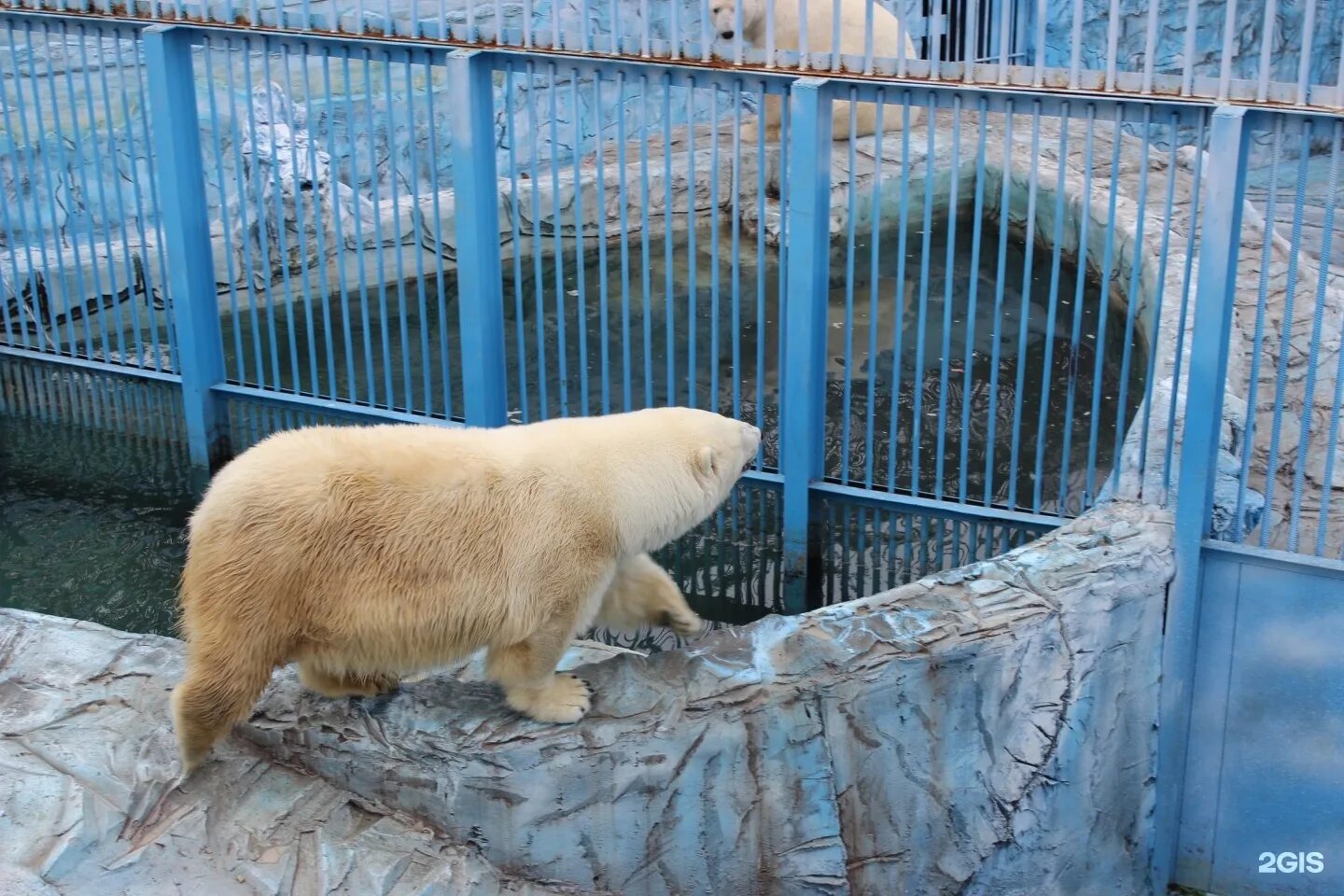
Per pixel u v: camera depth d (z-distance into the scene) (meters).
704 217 9.86
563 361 5.60
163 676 3.87
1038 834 4.23
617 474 3.57
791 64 4.84
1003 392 7.03
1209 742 4.39
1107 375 7.25
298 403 6.22
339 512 3.30
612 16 5.00
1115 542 4.24
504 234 9.22
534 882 3.74
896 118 10.41
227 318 8.01
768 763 3.80
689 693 3.77
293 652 3.40
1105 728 4.25
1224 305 3.96
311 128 5.78
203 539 3.29
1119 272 7.94
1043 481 6.04
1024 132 10.19
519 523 3.42
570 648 4.31
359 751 3.65
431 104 5.38
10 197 8.00
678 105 11.05
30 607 5.07
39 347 6.89
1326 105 3.84
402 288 5.78
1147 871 4.59
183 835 3.42
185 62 5.87
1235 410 5.29
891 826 4.00
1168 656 4.31
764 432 6.70
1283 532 4.98
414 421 5.98
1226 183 3.88
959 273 8.98
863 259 9.28
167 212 6.00
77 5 5.86
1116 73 4.35
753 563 5.48
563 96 10.43
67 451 6.31
